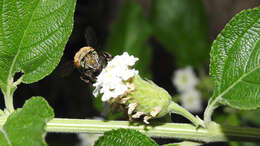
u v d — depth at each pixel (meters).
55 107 0.47
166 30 0.41
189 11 0.41
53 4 0.26
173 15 0.41
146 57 0.37
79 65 0.30
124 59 0.26
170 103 0.26
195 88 0.42
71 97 0.47
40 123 0.24
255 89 0.25
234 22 0.26
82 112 0.46
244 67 0.26
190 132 0.26
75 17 0.53
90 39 0.31
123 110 0.27
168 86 0.51
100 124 0.27
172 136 0.27
